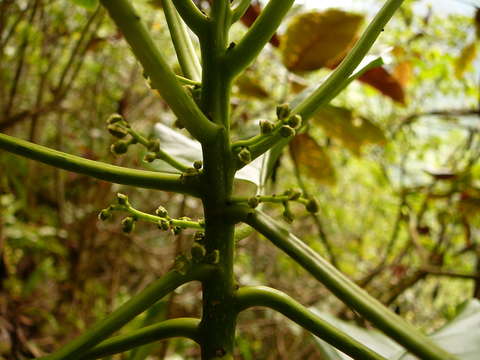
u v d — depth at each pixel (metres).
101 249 1.04
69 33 0.92
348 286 0.14
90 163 0.18
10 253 0.96
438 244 0.79
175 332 0.19
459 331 0.17
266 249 1.17
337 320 0.24
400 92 0.52
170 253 1.02
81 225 0.97
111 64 1.11
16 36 0.93
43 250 1.02
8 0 0.76
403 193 0.78
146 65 0.15
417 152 1.09
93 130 1.02
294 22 0.45
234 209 0.18
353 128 0.51
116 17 0.14
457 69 0.72
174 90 0.16
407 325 0.14
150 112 1.12
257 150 0.18
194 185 0.18
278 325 0.96
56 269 1.03
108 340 0.18
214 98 0.19
